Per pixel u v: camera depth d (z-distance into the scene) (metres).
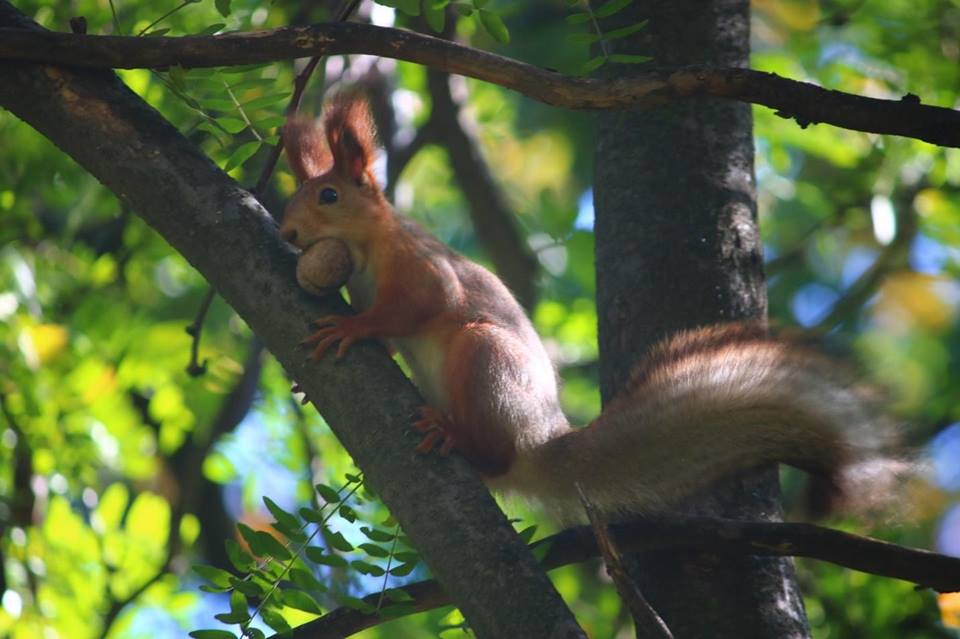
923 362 19.31
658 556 7.91
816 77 14.52
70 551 11.97
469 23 13.50
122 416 13.52
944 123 6.45
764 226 18.16
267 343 7.34
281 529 7.18
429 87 14.52
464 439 8.68
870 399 7.83
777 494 8.19
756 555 7.47
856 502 7.57
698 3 9.12
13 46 7.49
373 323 8.80
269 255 7.35
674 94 6.67
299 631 7.23
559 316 15.19
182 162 7.43
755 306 8.51
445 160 18.02
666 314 8.40
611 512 8.27
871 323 19.27
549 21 21.22
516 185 21.20
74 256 14.24
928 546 13.70
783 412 7.94
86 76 7.59
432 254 9.00
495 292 9.26
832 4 14.09
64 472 12.69
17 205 13.16
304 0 12.47
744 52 9.13
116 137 7.44
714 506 8.04
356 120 9.05
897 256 14.41
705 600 7.75
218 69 7.91
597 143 9.05
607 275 8.68
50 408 12.83
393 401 6.96
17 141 12.93
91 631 11.77
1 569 11.62
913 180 14.31
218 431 13.77
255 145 8.23
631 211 8.64
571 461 8.43
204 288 14.80
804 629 7.80
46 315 13.83
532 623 5.87
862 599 10.69
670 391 8.23
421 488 6.59
